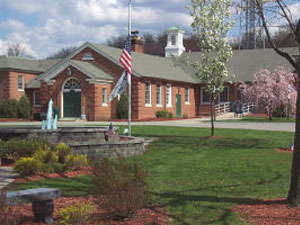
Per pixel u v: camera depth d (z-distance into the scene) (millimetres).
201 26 20875
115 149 14836
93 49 40500
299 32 8305
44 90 39844
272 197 9055
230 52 20781
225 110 44562
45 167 11766
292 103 35719
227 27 20766
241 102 40500
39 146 13711
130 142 15352
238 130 24000
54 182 10586
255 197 9062
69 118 38406
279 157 14484
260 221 7180
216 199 8875
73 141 17203
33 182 10547
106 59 39875
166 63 47562
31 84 48281
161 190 9820
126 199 7129
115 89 21031
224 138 19859
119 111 38062
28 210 7992
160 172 12156
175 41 53188
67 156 12398
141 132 23062
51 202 7215
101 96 38094
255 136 20828
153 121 35250
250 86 38844
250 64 47719
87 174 11695
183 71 48594
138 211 7855
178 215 7664
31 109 43625
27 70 48438
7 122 37156
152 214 7727
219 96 46656
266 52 48750
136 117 38000
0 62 47500
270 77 36688
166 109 42562
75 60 39219
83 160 12539
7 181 10742
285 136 20828
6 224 6254
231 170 12305
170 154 15539
